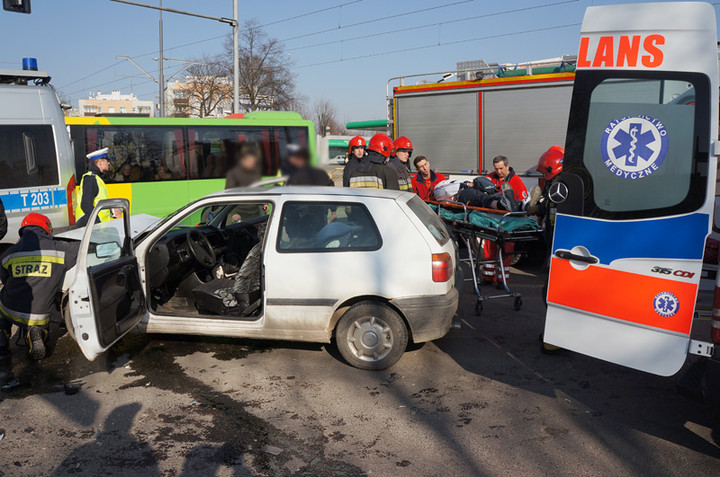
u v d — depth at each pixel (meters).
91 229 4.52
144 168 11.98
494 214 6.58
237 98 22.31
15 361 5.28
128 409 4.33
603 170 3.76
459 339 5.83
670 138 3.51
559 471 3.51
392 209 5.02
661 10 3.51
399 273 4.87
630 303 3.69
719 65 3.45
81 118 11.57
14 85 8.92
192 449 3.78
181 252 5.59
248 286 5.32
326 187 5.41
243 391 4.64
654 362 3.62
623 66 3.65
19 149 8.91
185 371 5.03
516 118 10.23
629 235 3.68
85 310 4.40
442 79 11.46
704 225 3.41
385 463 3.61
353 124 24.42
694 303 3.44
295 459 3.66
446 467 3.56
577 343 3.96
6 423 4.13
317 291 4.96
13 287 5.08
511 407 4.36
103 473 3.51
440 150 11.30
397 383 4.79
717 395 3.31
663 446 3.79
